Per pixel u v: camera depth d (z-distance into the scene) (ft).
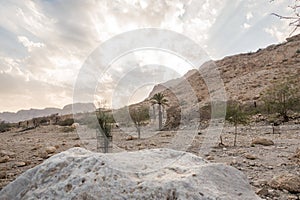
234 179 14.23
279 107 80.33
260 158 30.45
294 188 17.89
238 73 170.81
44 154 39.34
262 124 74.95
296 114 80.18
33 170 14.73
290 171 23.94
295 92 84.74
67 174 13.71
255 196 13.48
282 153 32.94
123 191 12.41
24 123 146.30
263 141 41.37
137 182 12.71
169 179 12.76
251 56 206.49
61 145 52.37
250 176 22.59
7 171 29.19
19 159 37.22
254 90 121.39
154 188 12.28
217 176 13.83
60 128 100.63
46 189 13.35
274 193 17.69
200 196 12.00
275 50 198.59
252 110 87.51
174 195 12.04
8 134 108.88
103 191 12.50
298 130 60.08
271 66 163.02
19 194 13.99
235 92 127.54
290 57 170.91
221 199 12.00
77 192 12.65
